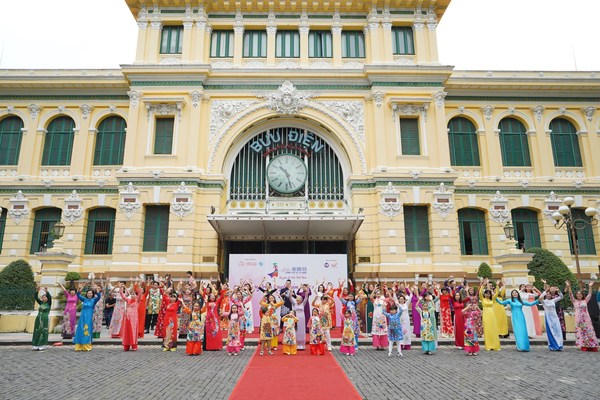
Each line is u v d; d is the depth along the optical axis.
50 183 28.72
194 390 10.20
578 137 30.91
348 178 27.78
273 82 28.69
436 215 26.80
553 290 17.36
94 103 30.06
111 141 29.88
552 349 16.69
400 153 27.77
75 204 28.52
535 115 30.62
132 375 11.90
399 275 25.72
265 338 15.34
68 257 22.09
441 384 10.85
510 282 21.72
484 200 29.20
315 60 29.62
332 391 10.13
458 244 26.50
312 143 29.02
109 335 20.55
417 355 15.47
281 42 29.91
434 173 27.16
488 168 29.73
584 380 11.31
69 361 14.20
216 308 16.98
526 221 29.50
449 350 16.77
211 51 29.69
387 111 28.33
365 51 29.84
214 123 28.20
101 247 28.45
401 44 29.89
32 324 21.31
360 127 28.38
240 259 23.27
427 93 28.52
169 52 29.33
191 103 27.95
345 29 30.23
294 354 15.39
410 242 26.94
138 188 26.83
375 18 29.70
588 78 30.50
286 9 29.84
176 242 25.94
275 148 28.67
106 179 28.80
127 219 26.42
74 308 19.05
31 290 23.70
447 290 20.86
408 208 27.42
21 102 30.05
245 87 28.62
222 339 18.45
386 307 16.38
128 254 25.94
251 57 29.53
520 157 30.41
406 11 30.09
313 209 28.02
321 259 23.31
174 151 27.48
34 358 14.84
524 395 9.79
